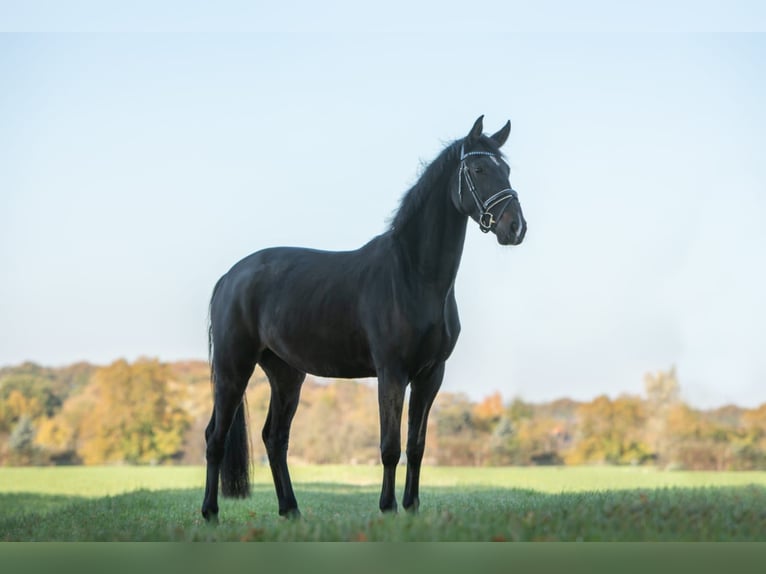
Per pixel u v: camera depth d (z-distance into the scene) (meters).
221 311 11.30
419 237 9.59
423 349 9.51
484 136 9.70
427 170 9.78
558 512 8.72
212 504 11.00
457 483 28.73
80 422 65.75
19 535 11.38
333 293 10.18
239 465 11.41
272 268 10.97
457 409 59.53
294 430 54.09
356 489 23.30
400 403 9.48
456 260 9.65
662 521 8.20
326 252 10.77
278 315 10.65
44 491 34.75
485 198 9.33
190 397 66.62
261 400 52.94
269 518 11.42
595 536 7.63
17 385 68.50
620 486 28.30
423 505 13.58
